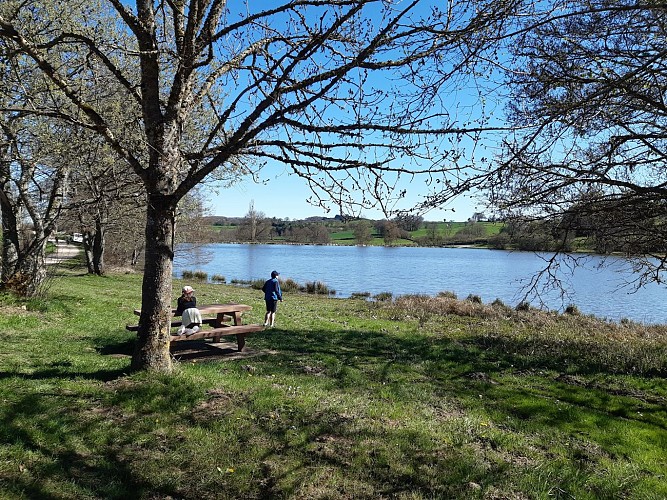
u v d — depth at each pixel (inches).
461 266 2524.6
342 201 256.8
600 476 218.1
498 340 541.3
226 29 258.1
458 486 194.7
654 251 378.0
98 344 410.9
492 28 193.9
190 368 326.6
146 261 287.1
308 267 2426.2
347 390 322.3
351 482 192.9
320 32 235.3
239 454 207.9
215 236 2352.4
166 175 276.5
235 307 458.0
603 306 1143.0
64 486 175.9
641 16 294.2
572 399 339.0
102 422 226.5
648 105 324.5
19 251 598.5
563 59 303.6
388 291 1433.3
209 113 506.0
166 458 201.0
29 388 261.9
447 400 319.3
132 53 240.8
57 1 472.1
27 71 485.1
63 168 551.5
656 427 291.3
